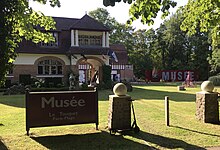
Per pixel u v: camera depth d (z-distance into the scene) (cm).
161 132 791
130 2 538
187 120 962
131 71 5166
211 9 937
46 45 3219
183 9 1161
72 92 789
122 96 805
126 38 6569
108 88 2789
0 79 634
